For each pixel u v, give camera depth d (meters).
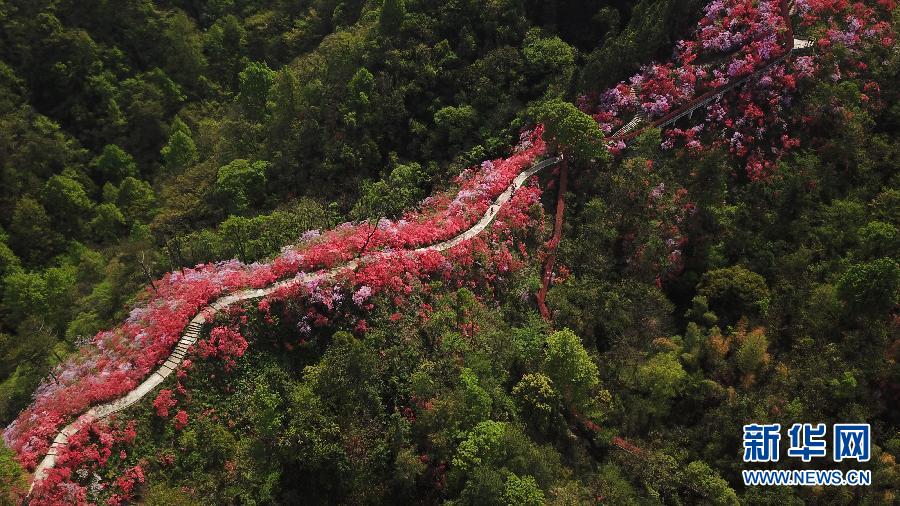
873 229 51.31
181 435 41.94
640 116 63.41
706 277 53.72
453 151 70.81
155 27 102.19
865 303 47.22
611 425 47.94
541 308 52.41
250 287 48.22
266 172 74.25
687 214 56.28
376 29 82.62
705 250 55.25
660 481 44.16
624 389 49.22
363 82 74.81
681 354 49.72
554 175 60.88
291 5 110.81
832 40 62.09
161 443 41.34
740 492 44.50
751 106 60.09
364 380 43.56
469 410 43.12
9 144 84.56
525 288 52.94
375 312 48.22
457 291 50.88
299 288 47.59
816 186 56.28
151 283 52.41
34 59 93.12
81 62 94.38
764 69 61.81
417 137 73.06
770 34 62.41
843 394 45.25
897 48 61.12
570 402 47.31
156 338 44.78
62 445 39.16
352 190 69.62
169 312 46.19
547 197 60.09
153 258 63.88
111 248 73.81
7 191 82.44
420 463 41.34
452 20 79.62
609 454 46.50
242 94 86.81
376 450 42.25
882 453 43.38
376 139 73.94
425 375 44.53
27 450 38.72
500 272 53.53
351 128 73.50
